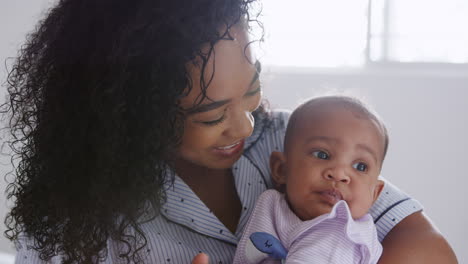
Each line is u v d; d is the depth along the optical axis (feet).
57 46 2.76
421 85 7.52
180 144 2.72
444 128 7.50
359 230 2.73
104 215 2.72
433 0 7.64
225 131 2.71
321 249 2.73
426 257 2.78
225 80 2.53
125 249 2.92
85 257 2.81
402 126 7.66
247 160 3.29
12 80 3.10
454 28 7.63
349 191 2.93
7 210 7.55
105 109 2.54
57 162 2.75
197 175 3.09
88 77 2.60
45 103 2.80
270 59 8.37
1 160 7.33
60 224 2.88
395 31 7.86
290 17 8.38
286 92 8.04
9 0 7.77
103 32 2.58
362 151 2.99
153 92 2.51
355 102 3.14
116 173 2.63
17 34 7.78
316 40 8.35
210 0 2.52
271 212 3.02
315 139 3.04
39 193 2.85
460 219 7.55
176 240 2.95
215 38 2.49
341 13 8.20
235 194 3.20
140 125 2.57
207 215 2.99
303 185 3.01
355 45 8.21
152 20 2.48
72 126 2.68
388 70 7.84
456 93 7.40
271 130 3.48
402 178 7.75
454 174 7.52
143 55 2.50
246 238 2.95
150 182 2.65
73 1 2.76
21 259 3.10
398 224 3.02
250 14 2.70
